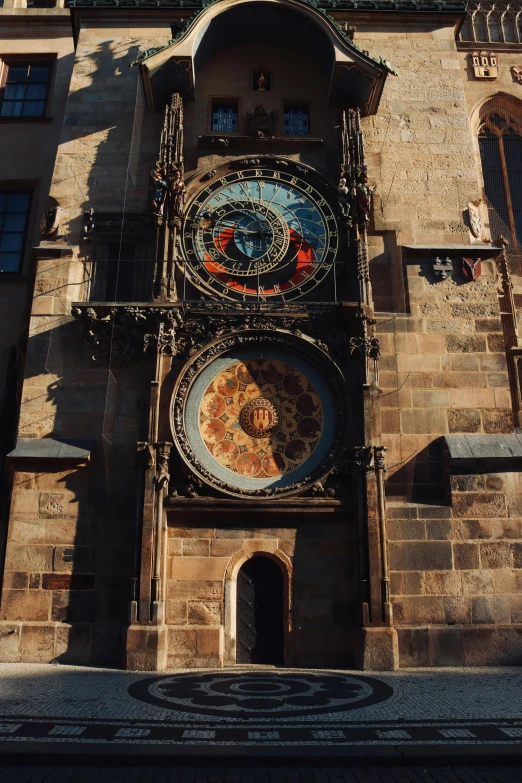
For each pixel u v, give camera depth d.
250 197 20.02
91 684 12.98
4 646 16.19
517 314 22.31
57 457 17.17
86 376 18.45
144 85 20.58
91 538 16.98
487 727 9.66
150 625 15.51
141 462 16.56
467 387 18.39
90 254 19.91
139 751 8.42
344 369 17.62
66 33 26.80
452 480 17.27
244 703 11.20
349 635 16.12
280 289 19.12
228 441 17.27
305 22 20.83
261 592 16.64
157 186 19.11
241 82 22.09
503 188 25.00
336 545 16.69
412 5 22.70
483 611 16.41
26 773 7.98
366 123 21.52
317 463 16.98
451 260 19.53
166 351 17.47
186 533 16.67
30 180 24.42
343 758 8.37
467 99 25.69
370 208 19.64
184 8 22.58
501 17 27.14
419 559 16.69
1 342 22.20
